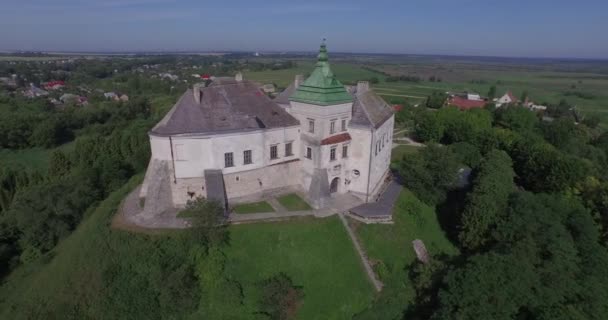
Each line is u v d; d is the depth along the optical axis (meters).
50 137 126.00
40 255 57.91
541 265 44.25
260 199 56.59
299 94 57.94
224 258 45.03
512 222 49.34
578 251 49.00
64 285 44.03
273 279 44.62
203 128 51.16
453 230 60.62
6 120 121.19
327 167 58.34
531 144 84.75
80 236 51.97
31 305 44.09
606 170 85.62
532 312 41.47
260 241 47.84
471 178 70.12
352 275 47.81
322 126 55.97
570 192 68.06
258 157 56.19
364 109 61.03
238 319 41.78
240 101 57.06
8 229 62.50
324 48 56.47
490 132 100.44
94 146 89.94
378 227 54.50
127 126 139.00
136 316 40.53
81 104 172.12
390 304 45.53
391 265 50.28
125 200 57.09
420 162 65.81
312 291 45.41
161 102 177.88
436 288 45.81
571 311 39.66
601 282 45.16
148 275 42.97
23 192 73.94
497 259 41.81
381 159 68.69
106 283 42.31
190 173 52.59
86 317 40.53
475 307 38.66
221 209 47.59
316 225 51.09
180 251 44.88
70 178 72.50
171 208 52.84
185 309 41.25
